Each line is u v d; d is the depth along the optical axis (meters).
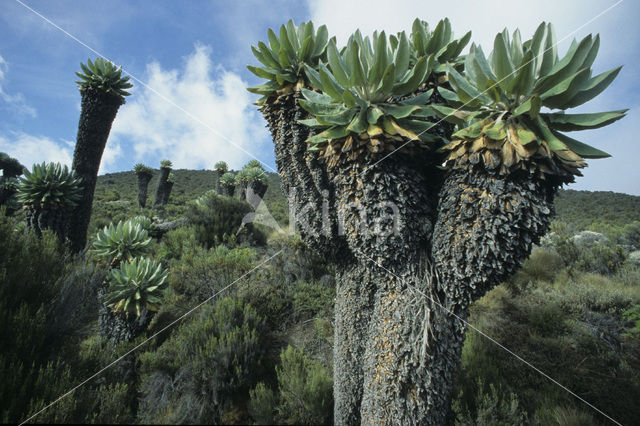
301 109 2.45
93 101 5.41
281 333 4.35
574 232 9.95
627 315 4.61
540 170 1.56
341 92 2.04
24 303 2.16
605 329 4.33
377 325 2.16
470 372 3.35
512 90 1.67
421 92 2.34
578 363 3.59
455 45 2.29
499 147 1.62
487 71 1.87
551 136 1.56
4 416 1.32
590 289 5.34
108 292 3.42
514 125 1.67
